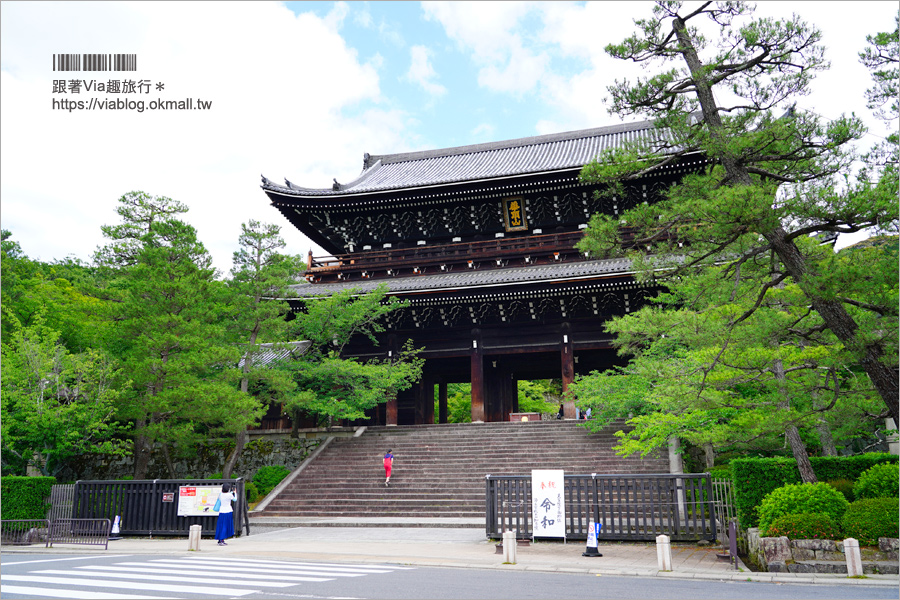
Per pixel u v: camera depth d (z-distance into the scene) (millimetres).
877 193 12453
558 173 37594
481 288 35531
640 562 14883
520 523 22625
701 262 17703
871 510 14320
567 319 37094
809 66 14945
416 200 41031
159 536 21812
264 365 33344
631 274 32969
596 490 18641
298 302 38000
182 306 28750
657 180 36938
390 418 38094
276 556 16312
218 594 10508
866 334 13562
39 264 61125
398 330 39406
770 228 13648
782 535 14406
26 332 27750
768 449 21984
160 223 31734
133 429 30625
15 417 25531
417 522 23250
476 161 50938
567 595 10688
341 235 44688
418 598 10227
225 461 34062
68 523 22047
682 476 18297
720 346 16266
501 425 33094
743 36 15188
